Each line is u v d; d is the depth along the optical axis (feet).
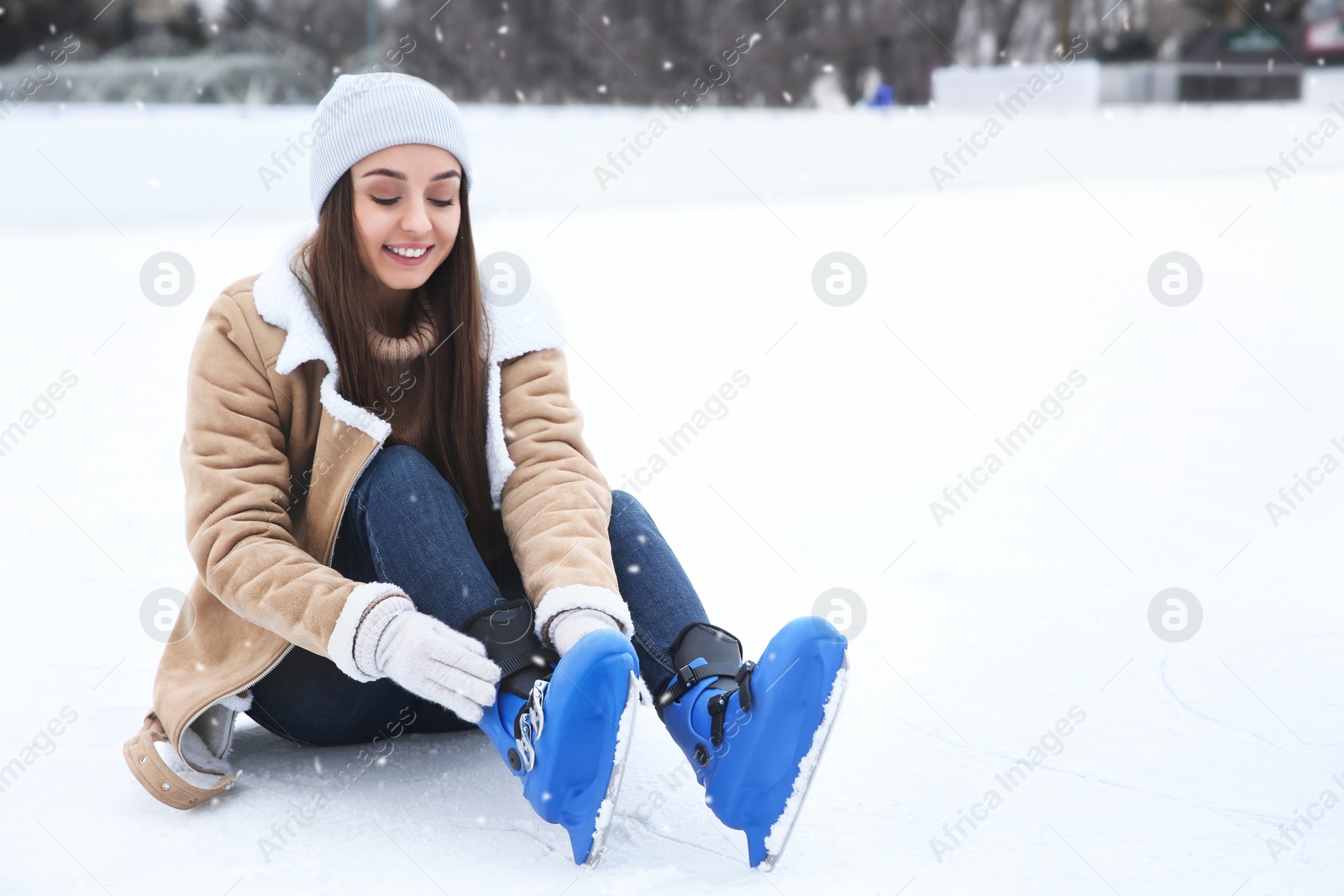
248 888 4.67
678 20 102.37
